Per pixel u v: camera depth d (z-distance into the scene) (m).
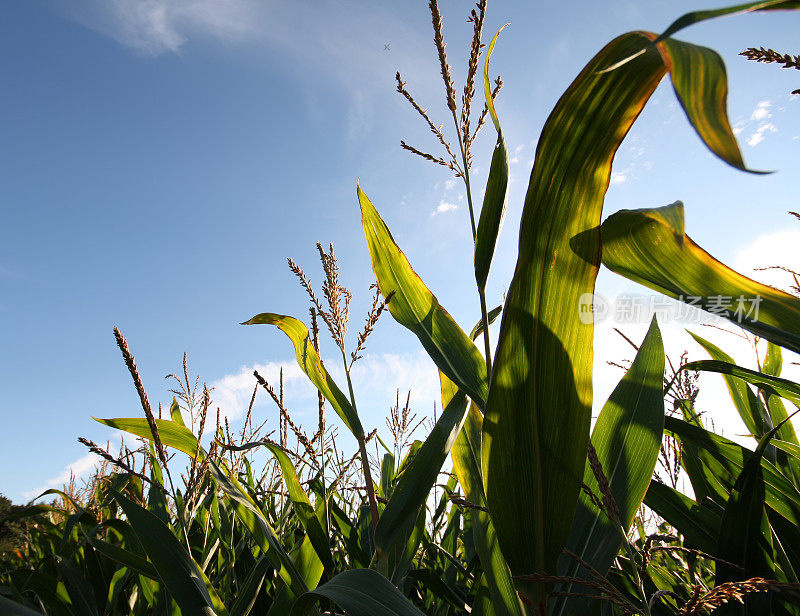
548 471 0.87
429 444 1.30
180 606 1.06
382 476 2.66
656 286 0.75
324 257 1.65
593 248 0.80
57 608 1.82
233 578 1.92
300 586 1.22
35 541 3.06
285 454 1.44
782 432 1.71
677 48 0.51
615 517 0.77
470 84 1.40
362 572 0.89
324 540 1.39
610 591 0.78
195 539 2.15
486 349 1.18
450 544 2.36
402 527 1.22
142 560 1.44
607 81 0.73
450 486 2.19
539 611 0.86
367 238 1.60
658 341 1.18
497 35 1.17
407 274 1.54
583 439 0.84
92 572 2.01
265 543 1.30
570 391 0.85
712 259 0.64
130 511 1.12
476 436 1.40
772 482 1.22
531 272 0.85
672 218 0.61
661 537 0.93
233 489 1.31
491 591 1.11
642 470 1.06
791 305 0.61
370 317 1.56
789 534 1.22
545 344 0.86
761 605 1.01
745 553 1.06
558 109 0.76
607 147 0.76
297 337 1.70
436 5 1.43
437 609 1.93
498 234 1.18
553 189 0.81
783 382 1.12
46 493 2.07
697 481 1.57
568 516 0.85
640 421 1.11
